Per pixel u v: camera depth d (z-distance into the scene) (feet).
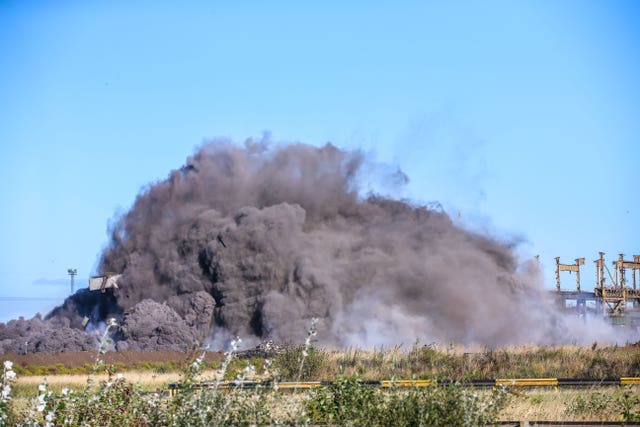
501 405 89.15
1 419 70.74
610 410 107.34
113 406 79.97
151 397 82.69
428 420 78.33
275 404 77.87
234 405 74.90
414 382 90.38
